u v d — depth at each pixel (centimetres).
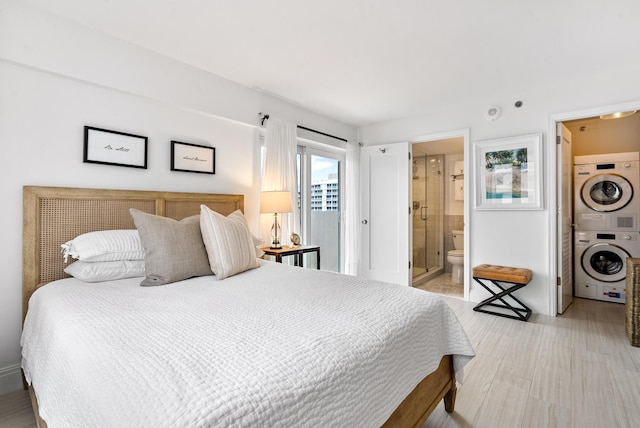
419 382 128
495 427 152
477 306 328
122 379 76
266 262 252
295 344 96
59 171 200
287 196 307
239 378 76
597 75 280
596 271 370
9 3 178
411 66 262
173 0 178
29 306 176
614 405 167
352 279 187
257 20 198
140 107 238
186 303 138
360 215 444
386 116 402
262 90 313
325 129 401
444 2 179
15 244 186
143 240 183
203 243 204
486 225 347
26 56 183
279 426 70
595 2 178
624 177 352
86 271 181
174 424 61
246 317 120
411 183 410
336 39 220
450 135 372
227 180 297
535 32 210
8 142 183
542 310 316
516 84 301
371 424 97
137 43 226
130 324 112
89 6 184
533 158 316
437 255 550
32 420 159
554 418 157
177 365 82
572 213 383
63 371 96
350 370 92
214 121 287
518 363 214
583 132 402
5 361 183
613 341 248
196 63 256
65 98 203
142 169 239
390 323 120
